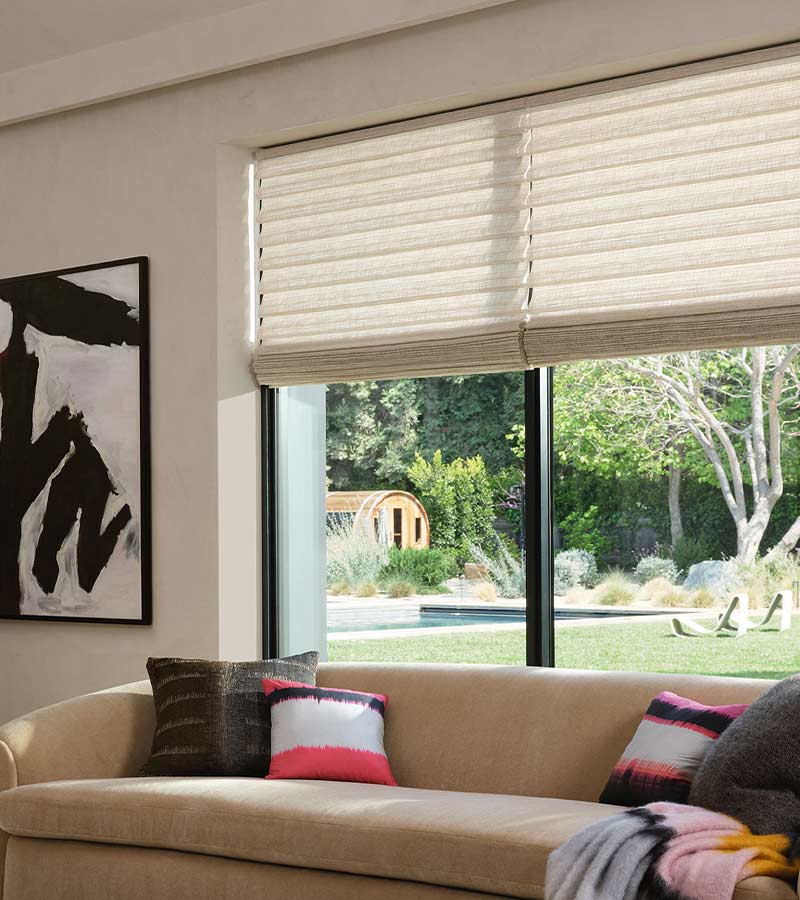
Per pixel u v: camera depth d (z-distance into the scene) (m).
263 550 4.87
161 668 4.09
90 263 5.07
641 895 2.64
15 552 5.20
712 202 3.93
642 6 3.91
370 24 4.29
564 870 2.75
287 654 4.87
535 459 4.29
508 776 3.66
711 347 3.88
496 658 4.40
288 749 3.81
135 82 4.84
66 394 5.09
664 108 4.01
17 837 3.70
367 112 4.44
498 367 4.29
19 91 5.16
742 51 3.87
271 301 4.86
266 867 3.33
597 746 3.57
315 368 4.70
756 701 3.15
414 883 3.13
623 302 4.06
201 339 4.78
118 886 3.50
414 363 4.47
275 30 4.50
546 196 4.21
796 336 3.74
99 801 3.54
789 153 3.81
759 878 2.64
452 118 4.40
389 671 4.08
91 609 4.99
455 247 4.44
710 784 3.01
